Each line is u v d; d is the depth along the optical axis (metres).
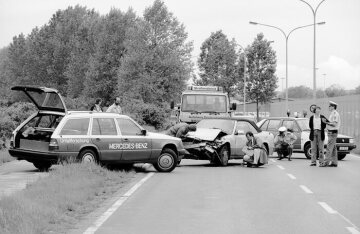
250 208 13.01
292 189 16.55
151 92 83.94
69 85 105.81
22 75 119.56
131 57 84.25
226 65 88.00
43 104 20.17
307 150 29.69
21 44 125.06
